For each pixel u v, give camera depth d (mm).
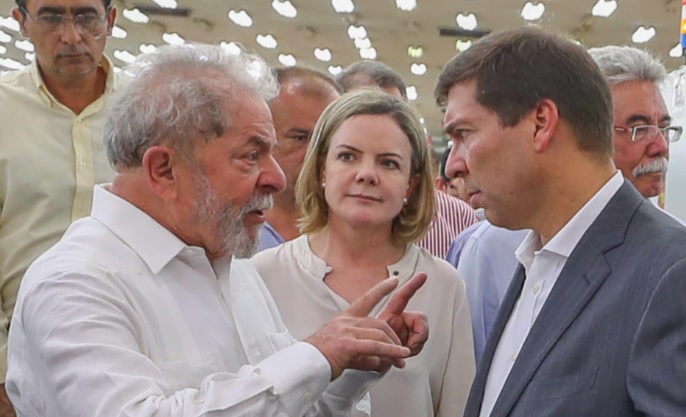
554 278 1128
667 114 1802
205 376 1120
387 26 8953
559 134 1075
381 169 1536
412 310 1553
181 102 1098
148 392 937
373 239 1589
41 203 2100
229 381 962
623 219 1048
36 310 1019
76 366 946
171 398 938
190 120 1097
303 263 1602
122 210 1167
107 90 2232
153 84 1119
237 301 1320
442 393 1579
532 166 1087
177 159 1119
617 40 9000
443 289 1607
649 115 1719
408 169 1574
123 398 920
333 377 1045
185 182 1125
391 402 1505
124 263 1115
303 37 9727
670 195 2412
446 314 1592
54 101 2152
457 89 1151
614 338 949
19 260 2074
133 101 1124
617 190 1084
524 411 1005
